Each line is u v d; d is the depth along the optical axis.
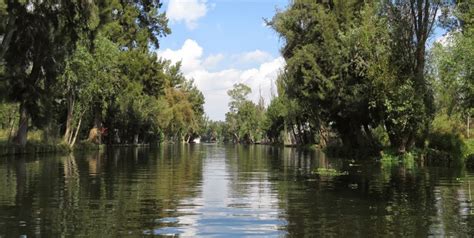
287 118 78.56
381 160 32.38
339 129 43.06
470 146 30.02
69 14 33.09
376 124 38.78
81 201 13.09
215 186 17.19
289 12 38.78
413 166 27.75
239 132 151.25
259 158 39.41
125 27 59.44
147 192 15.20
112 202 13.04
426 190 15.97
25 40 33.53
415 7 30.19
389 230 9.75
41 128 38.28
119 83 54.34
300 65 37.16
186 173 22.86
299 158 39.16
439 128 33.22
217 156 43.38
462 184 17.78
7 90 34.56
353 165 28.92
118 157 38.00
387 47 31.25
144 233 9.38
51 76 36.66
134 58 57.72
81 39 38.28
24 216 10.89
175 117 106.94
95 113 60.94
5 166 25.09
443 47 25.94
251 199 13.91
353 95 34.34
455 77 24.66
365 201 13.48
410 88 29.56
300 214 11.48
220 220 10.73
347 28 35.09
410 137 31.38
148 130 92.69
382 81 30.59
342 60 34.38
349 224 10.34
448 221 10.63
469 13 25.97
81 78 44.00
